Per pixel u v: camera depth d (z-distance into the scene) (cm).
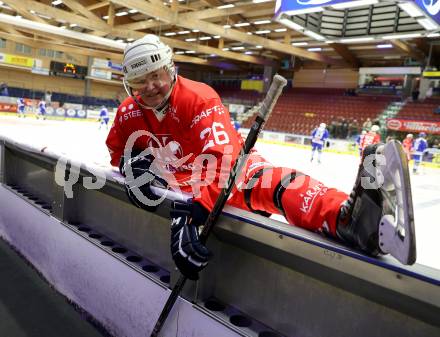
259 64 2333
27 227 187
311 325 91
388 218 67
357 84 2094
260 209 106
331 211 81
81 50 1953
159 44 101
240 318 102
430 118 1609
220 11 1138
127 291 125
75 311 150
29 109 1662
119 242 145
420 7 572
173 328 108
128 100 126
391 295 72
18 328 137
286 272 95
